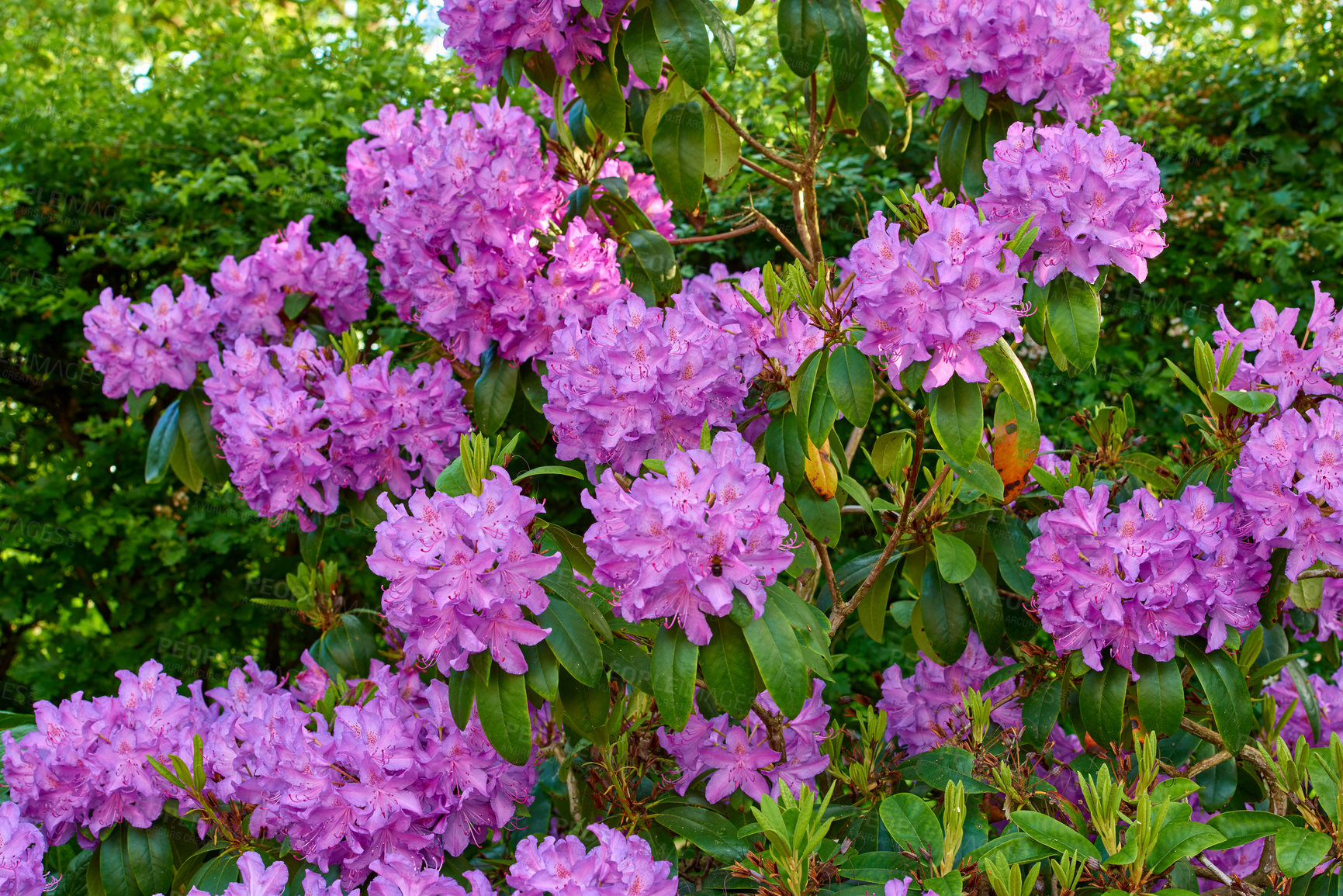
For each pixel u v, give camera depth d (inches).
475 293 67.8
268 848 59.9
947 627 65.4
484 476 56.4
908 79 66.5
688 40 65.7
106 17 149.0
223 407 70.8
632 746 65.1
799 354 62.2
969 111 65.1
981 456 63.6
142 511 106.1
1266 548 57.9
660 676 53.4
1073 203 57.4
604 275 67.9
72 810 60.8
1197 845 51.0
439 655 54.2
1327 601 64.6
